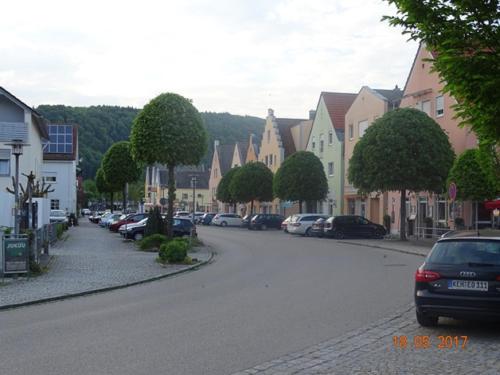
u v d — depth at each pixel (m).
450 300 9.09
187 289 15.34
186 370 7.28
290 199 52.12
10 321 11.00
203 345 8.66
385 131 33.84
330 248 30.53
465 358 7.78
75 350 8.41
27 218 24.77
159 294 14.52
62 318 11.24
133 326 10.24
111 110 112.62
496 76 7.84
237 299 13.27
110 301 13.48
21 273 17.25
